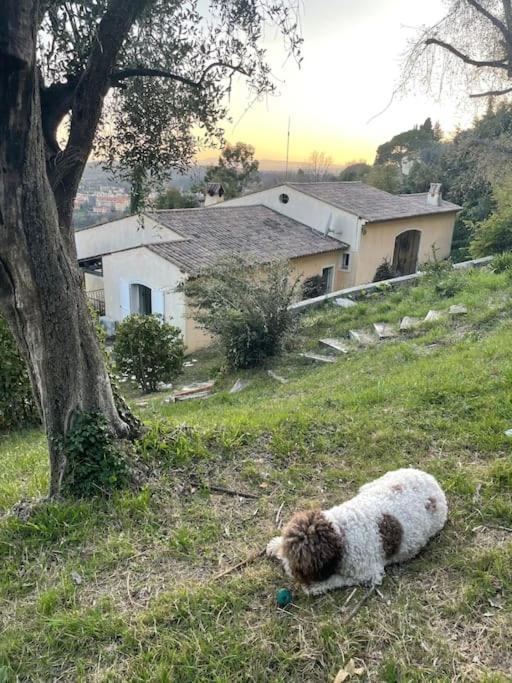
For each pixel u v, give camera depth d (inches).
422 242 865.5
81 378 126.3
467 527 106.2
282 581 96.8
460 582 92.2
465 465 130.8
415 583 93.0
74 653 84.1
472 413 157.6
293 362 332.8
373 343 312.2
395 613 86.3
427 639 81.0
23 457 200.5
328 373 277.3
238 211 764.6
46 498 129.2
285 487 130.4
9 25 87.4
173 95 140.3
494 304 309.3
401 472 111.6
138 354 385.7
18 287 112.0
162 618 89.3
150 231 671.8
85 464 126.3
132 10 111.6
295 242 685.3
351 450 147.1
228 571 100.7
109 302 655.1
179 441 146.9
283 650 80.9
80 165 117.4
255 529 114.3
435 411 163.3
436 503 103.8
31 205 105.3
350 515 95.3
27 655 84.4
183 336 536.4
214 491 129.9
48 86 116.5
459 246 938.7
